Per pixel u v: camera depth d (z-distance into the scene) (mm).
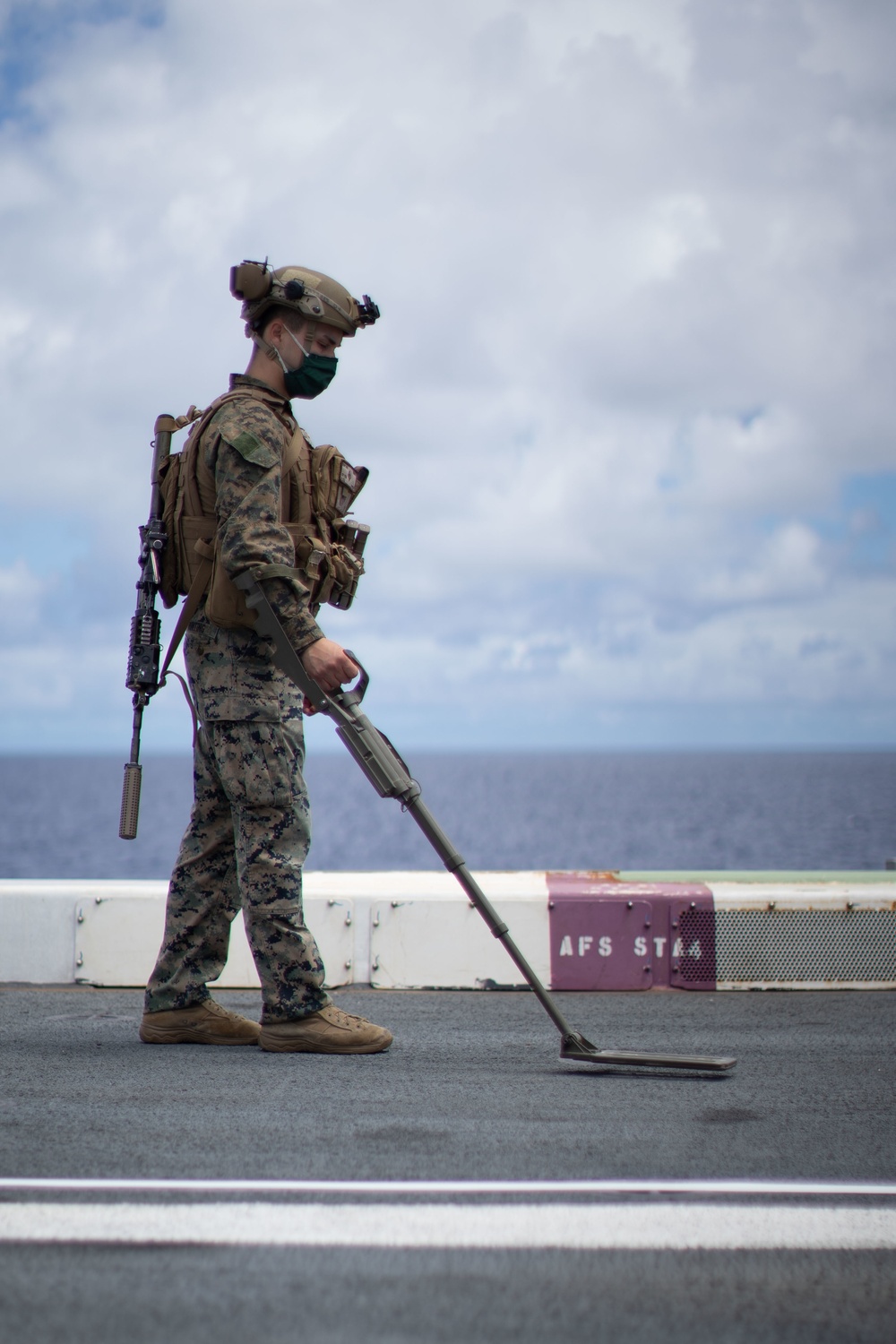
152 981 3391
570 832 79125
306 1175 2199
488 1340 1605
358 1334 1613
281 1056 3195
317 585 3330
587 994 4301
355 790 183625
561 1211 2041
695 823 88312
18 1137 2406
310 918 4328
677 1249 1904
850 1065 3164
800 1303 1725
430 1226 1974
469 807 117750
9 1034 3510
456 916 4332
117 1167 2229
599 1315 1679
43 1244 1890
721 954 4371
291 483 3285
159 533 3287
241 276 3266
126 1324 1633
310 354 3301
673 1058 3029
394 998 4172
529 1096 2771
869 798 135750
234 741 3236
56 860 64000
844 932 4406
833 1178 2213
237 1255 1858
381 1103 2689
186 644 3340
